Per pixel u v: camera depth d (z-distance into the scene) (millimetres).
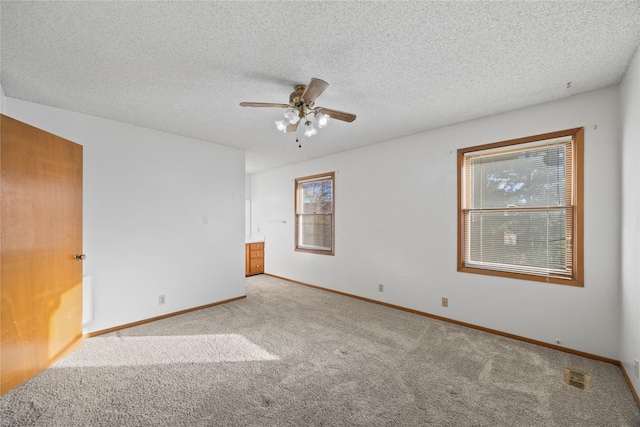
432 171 3539
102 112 2963
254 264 6211
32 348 2195
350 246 4535
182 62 2021
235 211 4414
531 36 1733
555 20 1587
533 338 2785
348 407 1863
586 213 2504
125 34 1712
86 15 1540
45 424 1709
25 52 1889
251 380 2170
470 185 3275
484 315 3107
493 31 1687
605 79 2275
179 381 2152
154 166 3529
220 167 4230
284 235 5836
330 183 4961
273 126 3404
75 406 1865
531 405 1881
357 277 4426
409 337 2949
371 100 2670
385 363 2420
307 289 5027
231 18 1573
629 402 1900
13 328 2047
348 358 2510
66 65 2057
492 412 1818
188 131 3609
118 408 1846
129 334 3049
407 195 3801
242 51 1890
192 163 3902
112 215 3178
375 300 4176
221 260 4211
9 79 2264
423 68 2107
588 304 2498
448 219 3395
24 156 2133
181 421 1730
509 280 2936
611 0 1434
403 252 3842
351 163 4520
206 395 1983
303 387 2080
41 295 2281
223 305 4090
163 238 3600
